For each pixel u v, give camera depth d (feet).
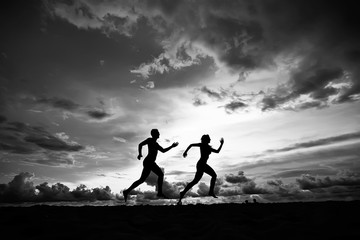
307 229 8.08
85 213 13.35
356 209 11.39
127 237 7.44
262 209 14.30
